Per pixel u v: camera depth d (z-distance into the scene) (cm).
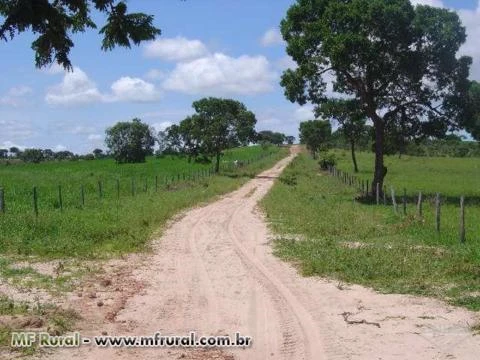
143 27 705
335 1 3159
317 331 938
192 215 2584
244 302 1116
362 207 2792
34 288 1170
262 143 12431
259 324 975
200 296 1159
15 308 1005
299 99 3447
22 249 1557
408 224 2045
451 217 2375
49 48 732
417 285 1219
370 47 2970
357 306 1080
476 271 1292
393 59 3188
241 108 6344
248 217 2527
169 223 2280
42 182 3978
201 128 6247
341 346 866
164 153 10675
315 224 2150
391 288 1202
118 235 1820
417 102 3331
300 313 1041
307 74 3244
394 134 3522
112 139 9169
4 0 691
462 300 1099
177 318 1004
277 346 866
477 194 3759
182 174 5422
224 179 5116
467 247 1605
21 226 1789
